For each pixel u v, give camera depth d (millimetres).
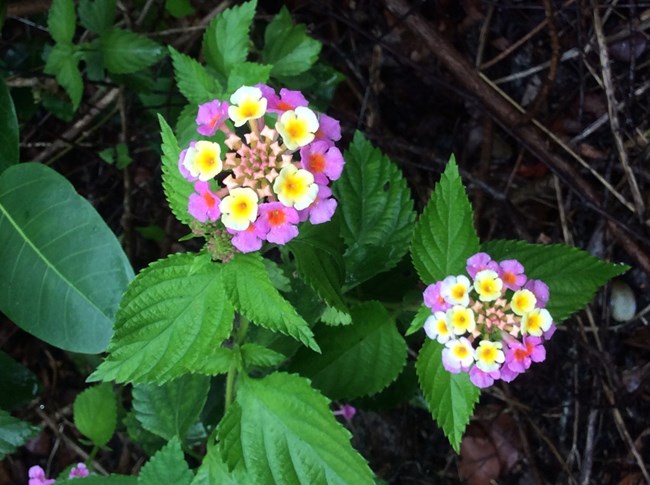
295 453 153
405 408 245
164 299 144
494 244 171
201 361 146
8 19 250
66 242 178
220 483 161
